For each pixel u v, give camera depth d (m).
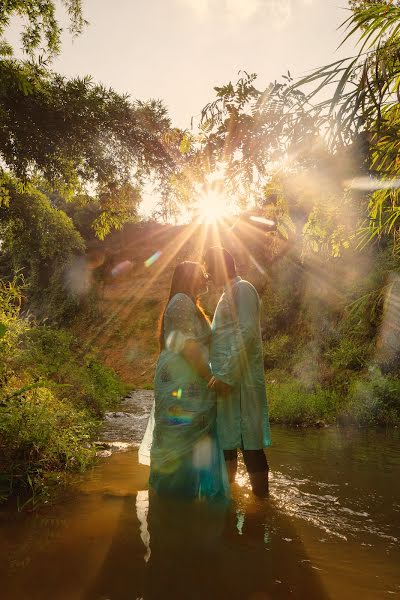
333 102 1.86
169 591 1.93
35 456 3.81
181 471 3.27
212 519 2.82
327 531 2.63
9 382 4.78
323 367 10.38
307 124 1.92
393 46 1.78
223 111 2.06
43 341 8.26
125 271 35.00
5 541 2.45
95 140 9.73
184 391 3.45
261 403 3.57
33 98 9.27
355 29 1.84
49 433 3.97
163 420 3.42
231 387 3.47
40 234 18.02
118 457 4.48
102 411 7.57
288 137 1.96
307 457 4.66
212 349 3.70
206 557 2.27
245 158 2.08
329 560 2.25
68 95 9.45
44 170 10.29
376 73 1.76
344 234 2.56
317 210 2.32
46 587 1.96
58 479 3.64
